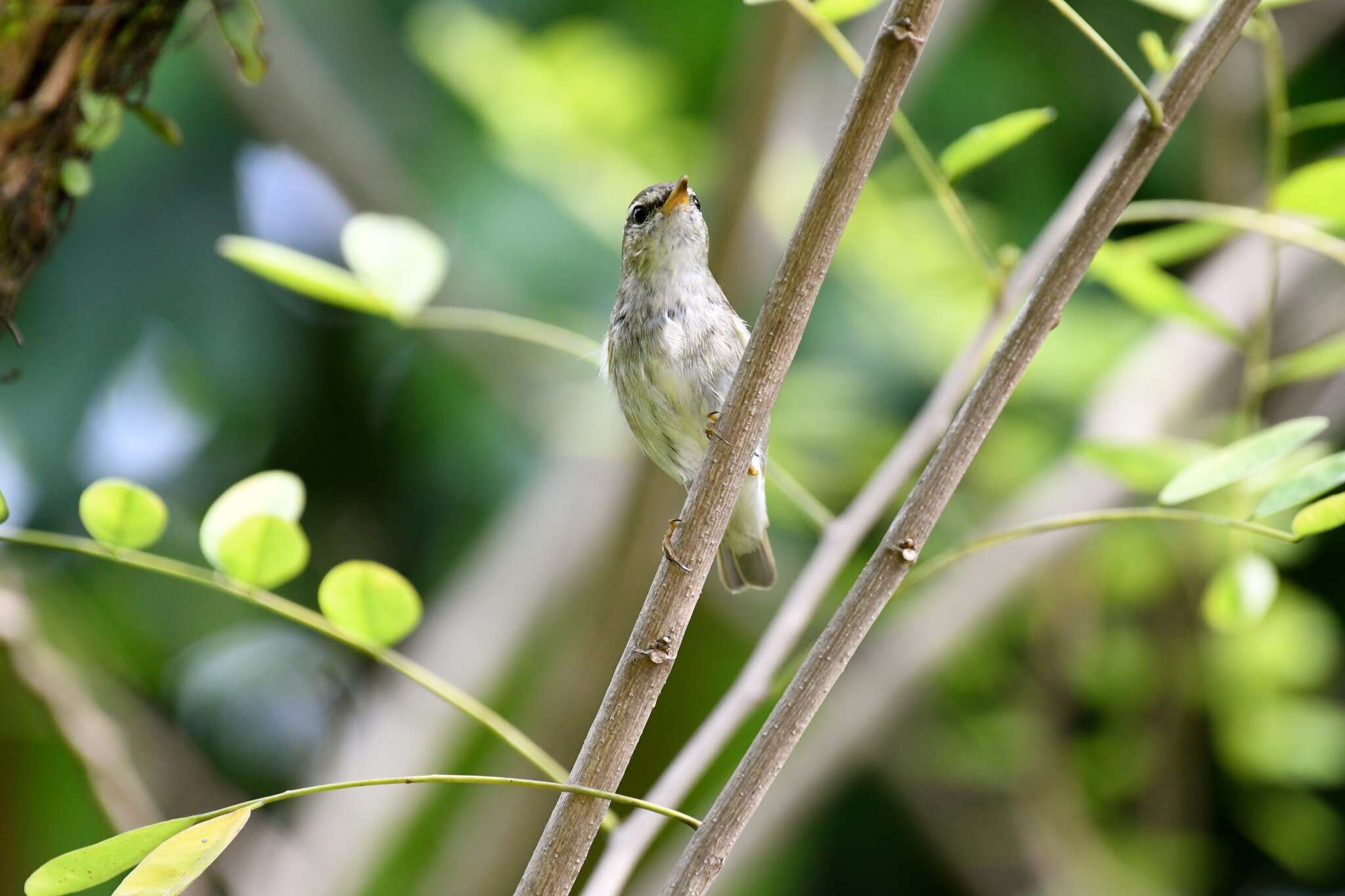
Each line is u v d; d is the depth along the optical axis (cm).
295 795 326
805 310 350
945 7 987
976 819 1176
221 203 1077
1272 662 1067
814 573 533
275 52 995
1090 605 1114
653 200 704
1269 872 1308
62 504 1033
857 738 895
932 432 559
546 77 984
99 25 461
